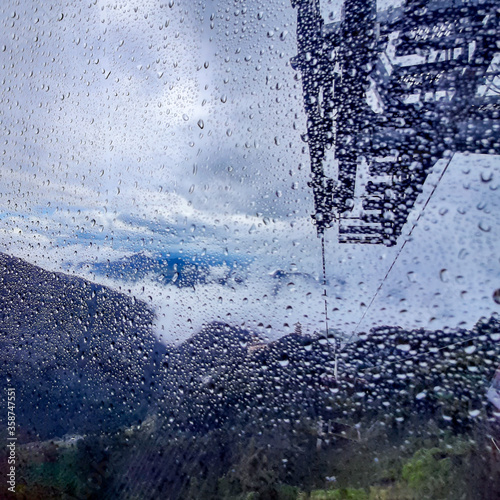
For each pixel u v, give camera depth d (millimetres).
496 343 1439
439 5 1604
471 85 1618
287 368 1792
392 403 1485
